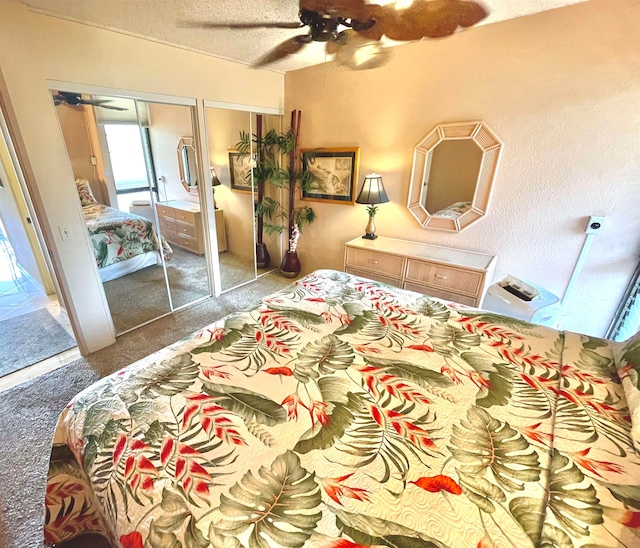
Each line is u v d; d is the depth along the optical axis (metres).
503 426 1.09
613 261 2.32
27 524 1.37
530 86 2.30
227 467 0.94
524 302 2.21
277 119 3.74
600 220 2.26
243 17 2.14
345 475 0.92
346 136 3.32
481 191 2.68
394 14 1.36
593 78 2.09
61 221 2.20
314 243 3.99
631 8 1.90
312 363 1.41
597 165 2.21
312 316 1.81
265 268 4.39
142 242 2.90
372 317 1.81
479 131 2.55
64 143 2.14
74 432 1.13
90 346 2.53
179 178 2.99
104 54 2.23
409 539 0.76
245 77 3.21
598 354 1.48
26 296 3.44
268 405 1.17
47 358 2.48
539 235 2.54
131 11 2.00
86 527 1.26
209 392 1.23
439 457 0.98
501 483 0.90
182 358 1.42
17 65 1.86
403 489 0.88
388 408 1.17
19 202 2.99
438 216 2.96
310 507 0.83
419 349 1.52
